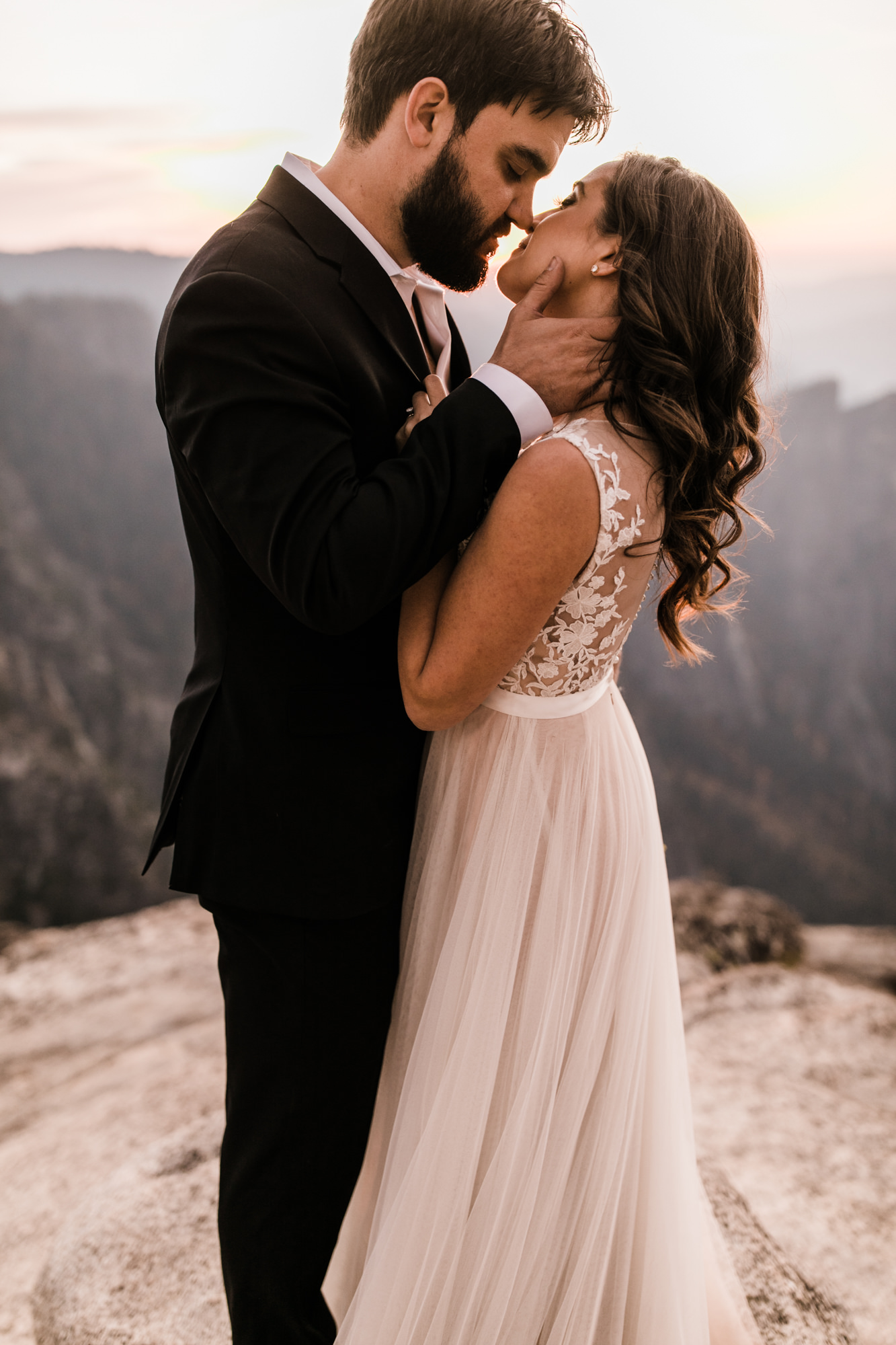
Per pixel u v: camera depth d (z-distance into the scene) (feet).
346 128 3.49
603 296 3.18
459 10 3.12
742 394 3.28
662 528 3.30
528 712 3.42
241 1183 3.60
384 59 3.26
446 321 3.92
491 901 3.42
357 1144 3.68
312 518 2.74
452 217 3.38
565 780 3.45
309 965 3.49
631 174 3.14
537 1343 3.48
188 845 3.52
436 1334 3.33
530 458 2.97
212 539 3.29
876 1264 5.74
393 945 3.69
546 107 3.21
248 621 3.34
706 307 3.06
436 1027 3.44
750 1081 8.02
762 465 3.52
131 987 12.98
